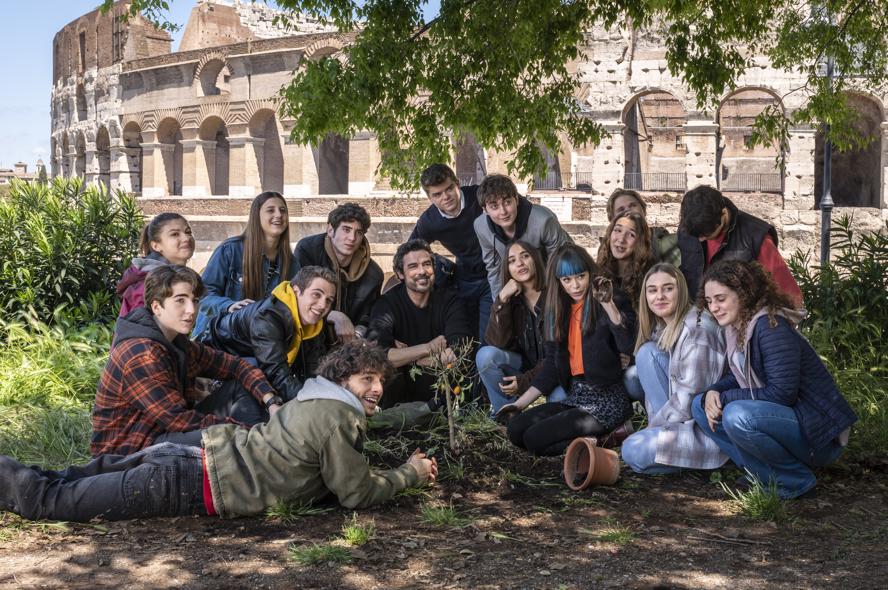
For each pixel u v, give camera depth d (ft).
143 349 14.69
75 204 34.01
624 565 12.21
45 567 11.99
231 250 19.27
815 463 15.42
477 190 21.47
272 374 16.48
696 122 71.72
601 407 17.44
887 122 67.92
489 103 28.66
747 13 29.68
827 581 11.59
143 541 13.02
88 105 120.26
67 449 18.42
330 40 90.17
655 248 19.47
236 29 116.78
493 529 13.78
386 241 84.74
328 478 14.06
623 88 73.67
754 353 14.99
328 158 105.29
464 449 17.87
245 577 11.70
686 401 16.14
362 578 11.69
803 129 69.36
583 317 17.66
